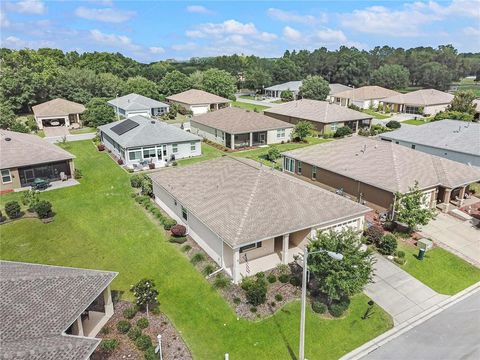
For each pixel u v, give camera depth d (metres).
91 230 27.78
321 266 18.23
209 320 18.42
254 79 118.38
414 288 21.25
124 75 119.94
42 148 37.56
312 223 22.33
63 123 65.94
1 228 27.69
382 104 85.44
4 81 72.25
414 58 138.88
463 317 18.89
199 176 28.67
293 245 25.05
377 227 26.16
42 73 82.75
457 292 21.12
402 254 24.03
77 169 39.88
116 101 75.62
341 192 33.28
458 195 33.91
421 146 43.75
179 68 151.12
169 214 29.64
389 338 17.47
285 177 26.55
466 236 27.16
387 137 47.78
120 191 35.16
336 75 130.50
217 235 21.05
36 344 13.10
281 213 22.61
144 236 26.78
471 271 23.06
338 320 18.47
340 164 34.59
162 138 44.44
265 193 23.97
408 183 29.42
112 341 16.33
